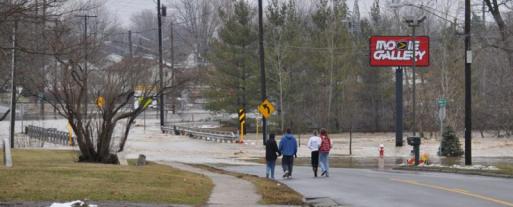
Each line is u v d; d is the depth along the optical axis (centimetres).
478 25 8094
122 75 5281
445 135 5503
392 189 2736
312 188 2814
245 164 4697
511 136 8431
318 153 3506
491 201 2267
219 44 9275
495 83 8712
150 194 2231
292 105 9612
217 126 10119
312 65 9569
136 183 2497
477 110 8712
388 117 9838
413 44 5588
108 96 3931
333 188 2808
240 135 7169
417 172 3956
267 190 2561
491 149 6103
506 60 8531
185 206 2020
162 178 2719
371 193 2586
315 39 9644
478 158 5191
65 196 2081
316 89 9750
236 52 9175
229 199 2238
